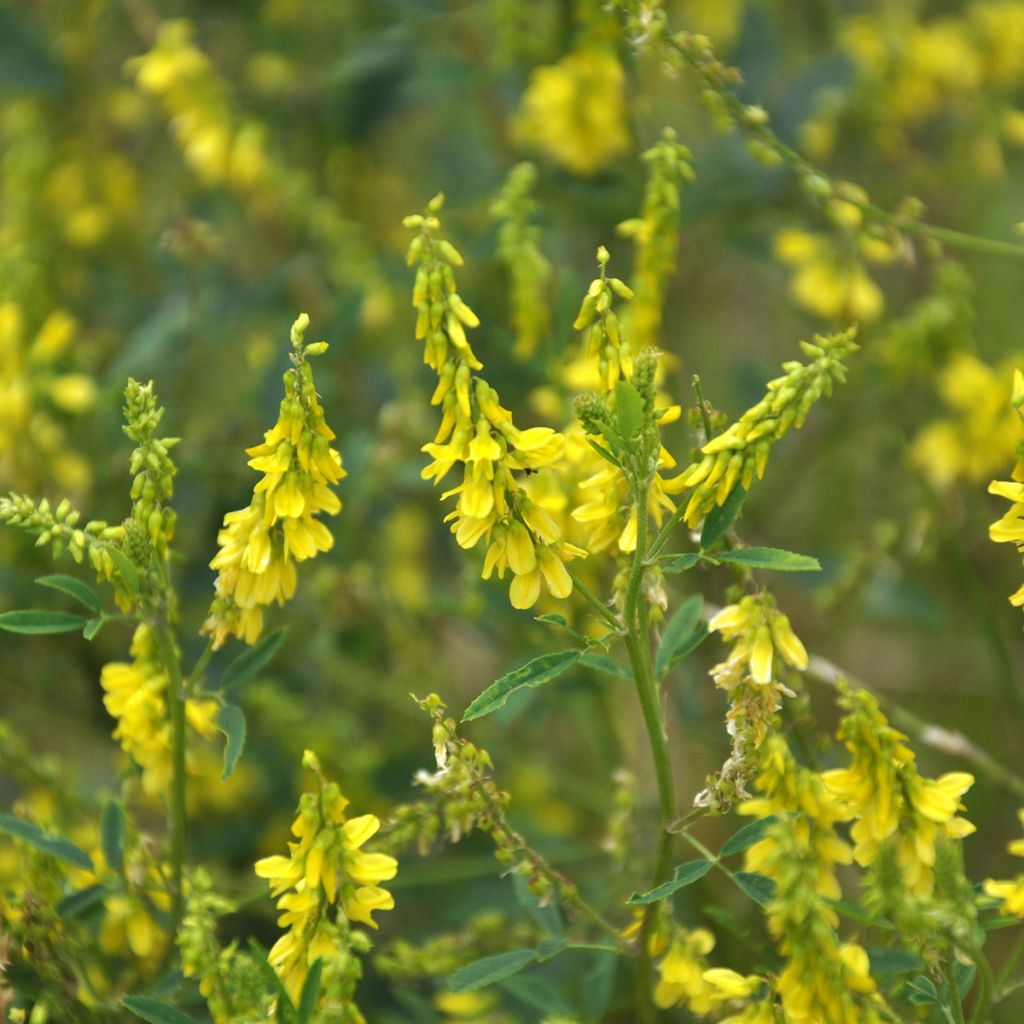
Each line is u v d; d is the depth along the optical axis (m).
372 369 5.36
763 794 3.40
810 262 4.76
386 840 2.92
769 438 2.42
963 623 5.67
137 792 4.46
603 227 5.36
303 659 4.83
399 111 5.99
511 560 2.47
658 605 2.55
